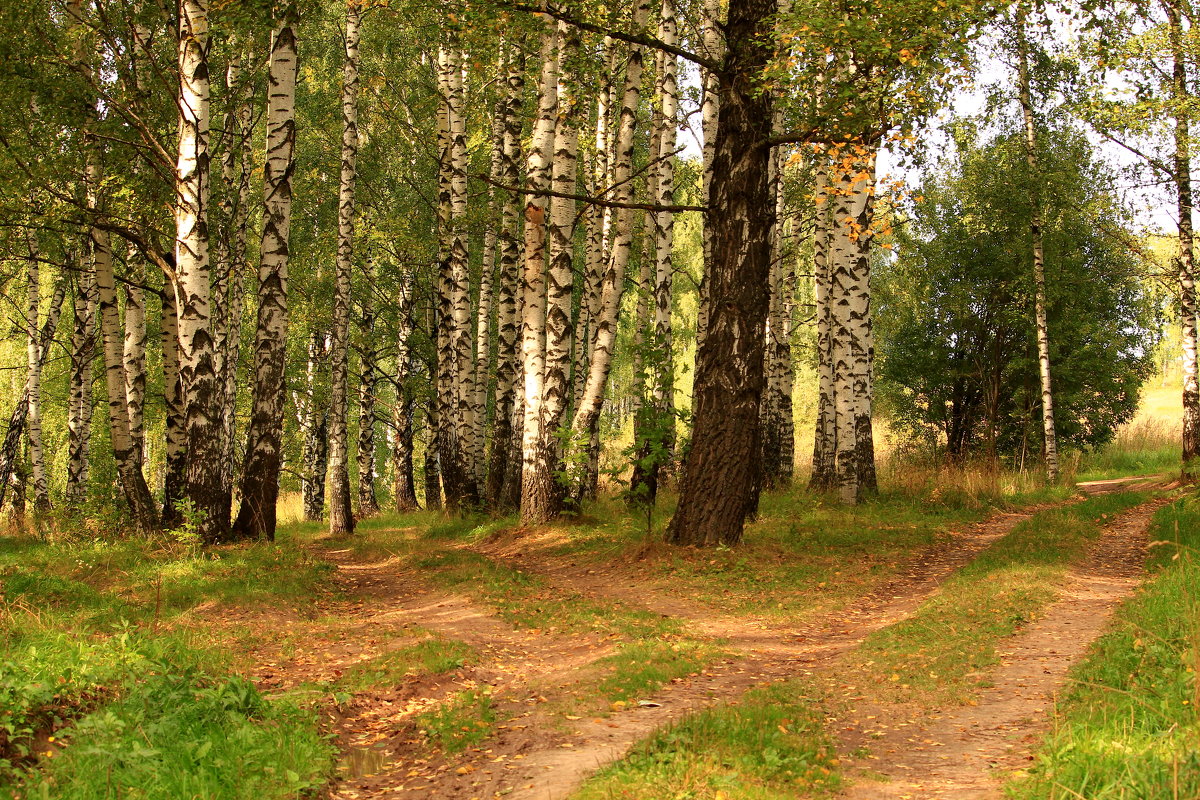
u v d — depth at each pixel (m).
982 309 35.22
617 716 7.21
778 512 19.50
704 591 12.45
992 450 33.75
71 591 11.55
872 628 10.47
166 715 6.39
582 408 18.45
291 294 30.20
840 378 20.39
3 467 27.86
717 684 8.19
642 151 29.95
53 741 5.98
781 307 25.77
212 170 22.30
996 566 12.77
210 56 21.14
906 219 22.17
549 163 18.19
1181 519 15.46
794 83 13.16
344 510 21.89
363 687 8.35
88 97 17.06
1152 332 35.62
